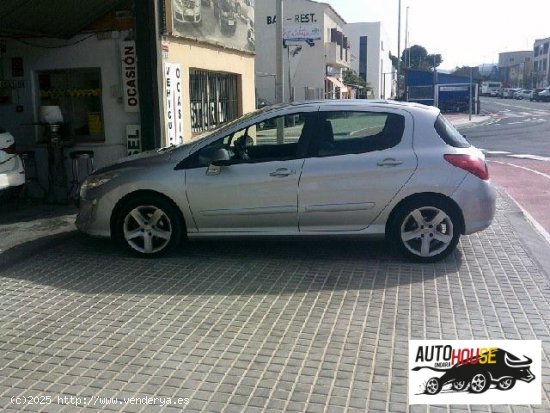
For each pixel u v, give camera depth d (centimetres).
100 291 546
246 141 637
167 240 638
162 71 892
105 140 945
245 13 1366
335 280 572
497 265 616
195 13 1067
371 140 623
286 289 548
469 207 611
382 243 692
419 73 4725
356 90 6009
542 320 476
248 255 652
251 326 468
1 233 749
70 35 922
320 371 396
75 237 729
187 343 439
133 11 859
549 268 612
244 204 623
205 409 353
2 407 356
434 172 607
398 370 396
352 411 349
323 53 4331
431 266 613
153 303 517
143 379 388
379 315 487
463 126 3259
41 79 962
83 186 670
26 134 972
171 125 953
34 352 428
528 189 1162
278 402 359
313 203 618
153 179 625
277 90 1307
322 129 626
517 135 2588
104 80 929
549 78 11375
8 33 898
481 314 488
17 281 575
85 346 436
